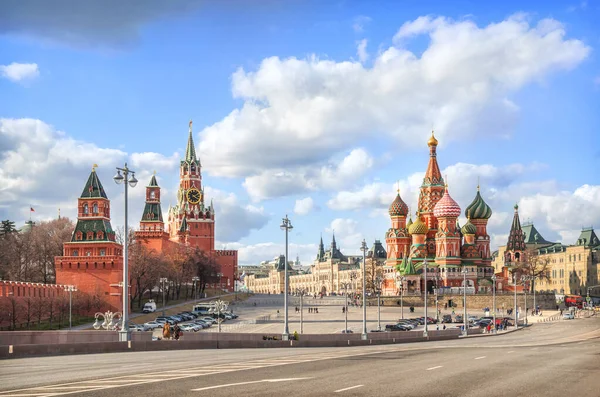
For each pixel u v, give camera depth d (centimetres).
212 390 3675
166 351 7419
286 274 9969
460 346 9569
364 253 11469
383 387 3912
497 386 4025
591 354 7019
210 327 18412
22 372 4672
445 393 3691
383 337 11700
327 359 6041
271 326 18962
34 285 16662
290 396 3494
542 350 7912
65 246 19838
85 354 6644
